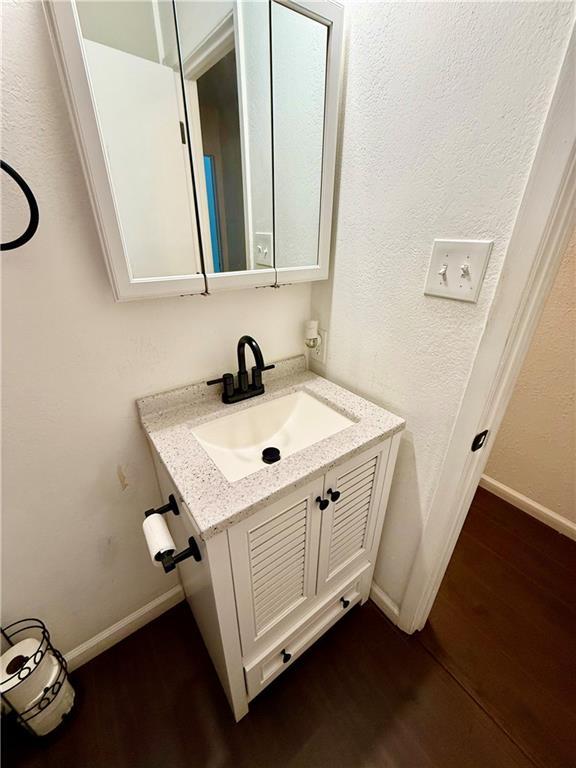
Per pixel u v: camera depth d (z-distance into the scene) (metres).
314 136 0.93
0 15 0.56
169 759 0.97
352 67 0.84
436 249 0.79
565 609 1.35
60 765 0.96
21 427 0.82
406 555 1.17
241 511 0.68
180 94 0.77
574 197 0.59
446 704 1.07
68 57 0.56
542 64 0.55
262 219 0.95
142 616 1.26
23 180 0.62
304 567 0.96
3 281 0.70
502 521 1.76
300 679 1.13
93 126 0.62
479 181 0.68
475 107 0.65
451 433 0.90
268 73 0.84
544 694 1.10
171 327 0.96
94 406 0.91
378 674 1.14
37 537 0.94
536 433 1.69
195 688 1.11
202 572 0.82
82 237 0.75
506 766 0.95
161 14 0.71
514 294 0.68
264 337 1.17
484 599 1.38
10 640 0.99
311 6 0.75
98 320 0.84
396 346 0.97
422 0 0.67
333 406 1.09
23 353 0.77
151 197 0.77
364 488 1.00
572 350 1.47
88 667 1.17
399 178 0.82
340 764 0.95
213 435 1.01
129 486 1.06
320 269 1.06
